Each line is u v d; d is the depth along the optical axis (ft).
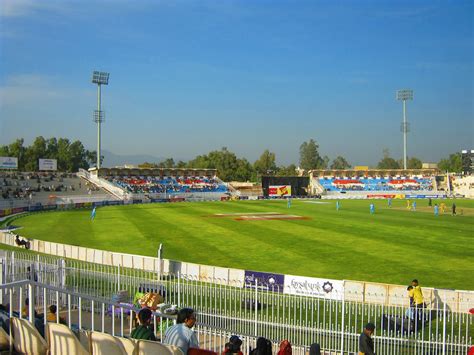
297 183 378.73
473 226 160.97
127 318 55.93
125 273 80.59
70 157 556.10
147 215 209.15
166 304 53.31
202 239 132.46
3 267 57.52
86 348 28.25
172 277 80.23
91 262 91.04
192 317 30.42
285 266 94.89
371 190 405.39
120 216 204.23
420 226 160.86
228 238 134.31
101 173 366.63
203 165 575.38
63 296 62.64
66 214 216.13
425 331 58.08
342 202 312.09
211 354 26.11
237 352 31.65
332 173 426.51
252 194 392.06
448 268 92.12
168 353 24.93
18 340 28.84
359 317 62.08
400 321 57.93
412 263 97.04
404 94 428.56
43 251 107.24
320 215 206.90
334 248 115.75
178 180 395.34
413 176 429.79
